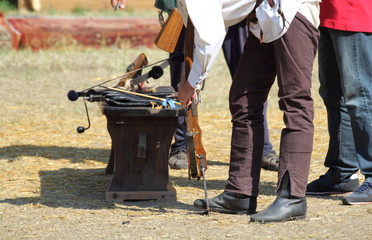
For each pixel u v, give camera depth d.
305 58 10.46
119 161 12.80
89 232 10.57
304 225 10.72
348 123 12.79
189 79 10.20
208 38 9.73
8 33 37.31
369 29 11.69
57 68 31.52
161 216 11.52
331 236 10.13
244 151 11.21
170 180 14.45
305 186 10.89
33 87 26.66
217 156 16.84
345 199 12.14
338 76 12.77
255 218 10.83
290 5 10.20
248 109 11.10
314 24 10.62
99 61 33.41
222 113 22.42
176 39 13.69
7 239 10.27
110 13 51.34
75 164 15.91
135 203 12.65
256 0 10.20
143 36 39.66
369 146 12.05
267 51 10.89
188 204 12.51
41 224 11.09
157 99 12.93
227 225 10.80
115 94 12.84
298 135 10.65
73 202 12.60
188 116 11.19
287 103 10.65
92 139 18.72
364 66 11.85
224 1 9.98
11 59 33.59
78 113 21.98
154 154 12.81
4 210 12.00
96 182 14.22
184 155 15.70
